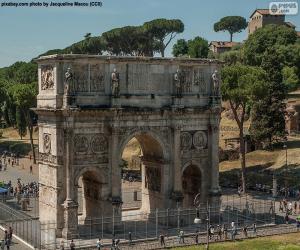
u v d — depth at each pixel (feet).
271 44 563.89
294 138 429.79
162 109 243.81
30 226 242.78
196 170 264.93
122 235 235.20
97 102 232.32
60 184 227.20
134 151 448.24
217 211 260.42
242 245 221.25
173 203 249.96
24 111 453.58
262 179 351.87
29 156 495.82
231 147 417.49
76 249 214.48
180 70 250.98
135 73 239.91
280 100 395.34
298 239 232.32
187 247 218.59
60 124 225.97
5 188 329.31
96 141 233.35
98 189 239.91
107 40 628.28
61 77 224.33
